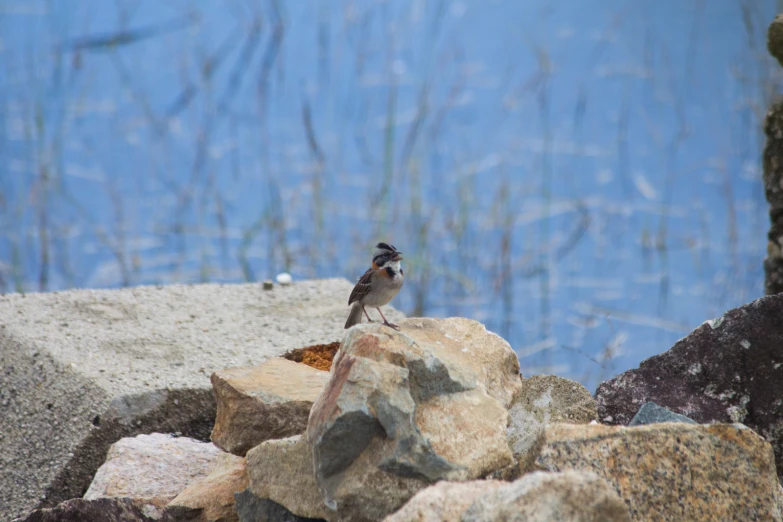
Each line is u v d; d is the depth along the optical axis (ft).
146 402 25.48
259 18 68.74
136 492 22.66
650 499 17.94
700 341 23.73
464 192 51.31
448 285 46.98
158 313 31.86
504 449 19.19
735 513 18.10
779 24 29.53
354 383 18.66
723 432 18.92
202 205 53.98
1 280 46.16
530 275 48.55
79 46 67.82
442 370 20.02
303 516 19.49
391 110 53.21
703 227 51.78
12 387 27.27
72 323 30.19
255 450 20.68
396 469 18.33
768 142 29.25
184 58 65.82
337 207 52.95
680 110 60.95
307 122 53.47
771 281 29.53
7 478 25.57
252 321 31.78
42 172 51.16
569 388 22.89
